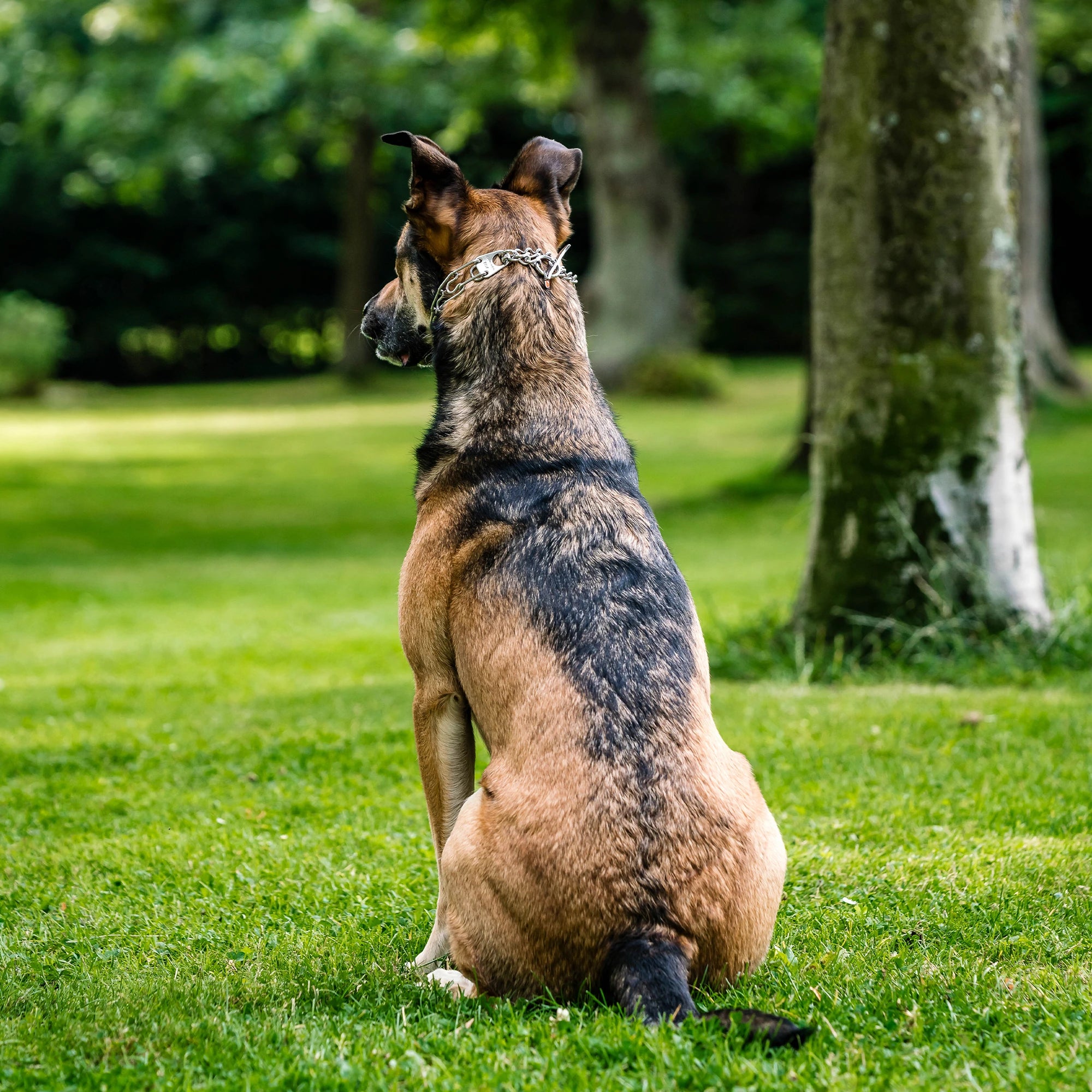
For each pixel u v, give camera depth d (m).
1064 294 50.94
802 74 34.25
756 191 52.47
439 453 4.09
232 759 7.02
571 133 49.31
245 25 31.58
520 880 3.38
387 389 42.16
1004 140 8.28
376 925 4.58
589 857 3.34
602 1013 3.31
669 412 32.72
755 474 20.80
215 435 31.23
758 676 8.66
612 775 3.39
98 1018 3.63
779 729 7.18
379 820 5.89
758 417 31.09
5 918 4.69
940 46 8.12
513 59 33.53
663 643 3.60
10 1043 3.43
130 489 22.98
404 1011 3.63
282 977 4.01
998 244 8.30
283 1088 3.12
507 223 4.25
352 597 13.55
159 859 5.32
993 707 7.50
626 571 3.70
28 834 5.79
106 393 45.69
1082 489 18.34
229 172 48.72
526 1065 3.16
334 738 7.34
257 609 12.97
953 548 8.48
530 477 3.88
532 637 3.61
